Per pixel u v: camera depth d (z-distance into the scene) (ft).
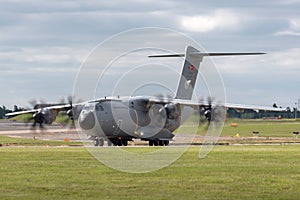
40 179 281.33
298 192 247.09
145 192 246.47
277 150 461.37
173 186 262.06
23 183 269.03
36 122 589.32
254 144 590.96
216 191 248.93
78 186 261.44
